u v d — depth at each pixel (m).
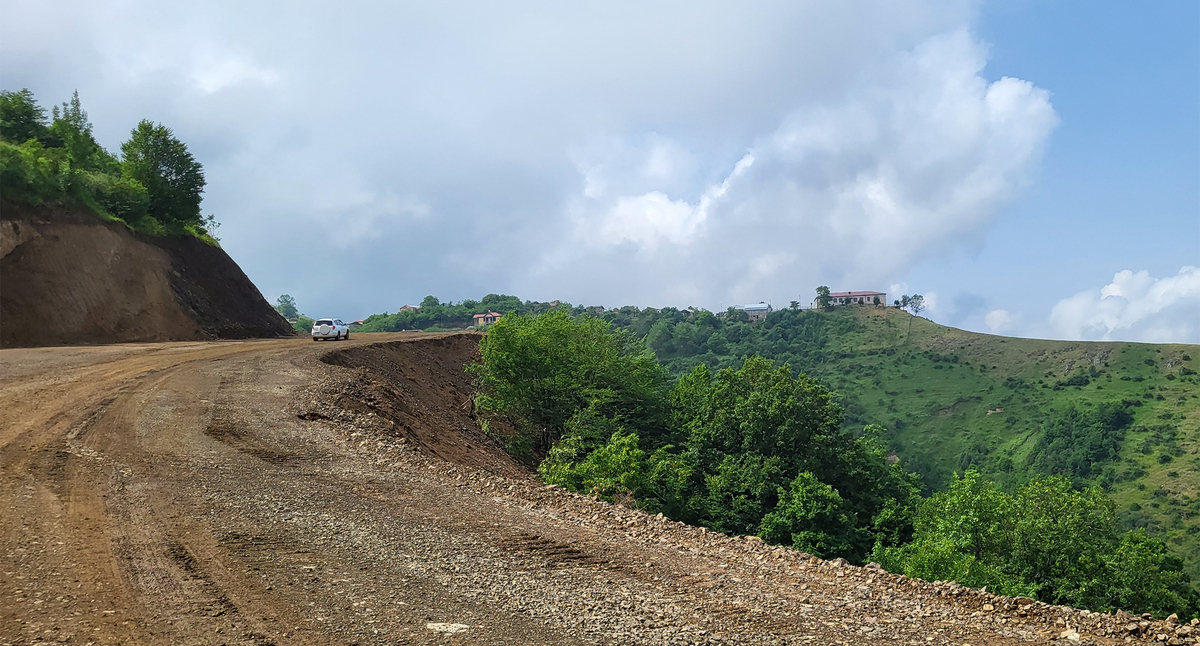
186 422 15.66
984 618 7.15
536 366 33.69
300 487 11.19
